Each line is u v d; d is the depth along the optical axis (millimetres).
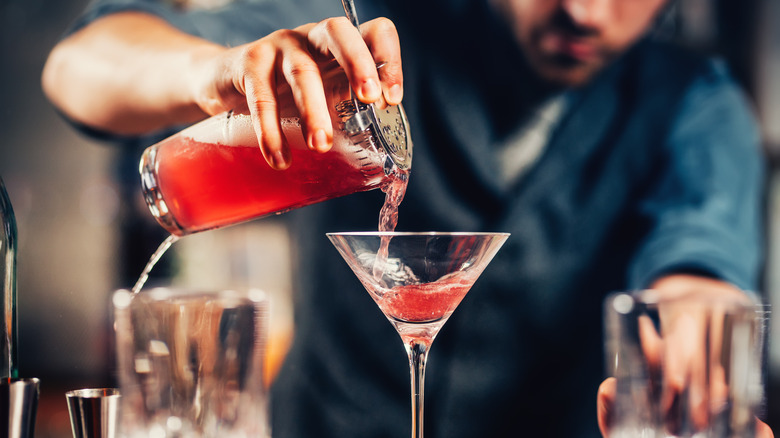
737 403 573
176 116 756
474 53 1093
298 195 609
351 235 603
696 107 1153
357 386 1104
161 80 732
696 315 576
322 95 550
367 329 1102
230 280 1650
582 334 1132
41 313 1967
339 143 581
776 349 1829
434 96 1097
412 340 625
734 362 573
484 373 1123
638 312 581
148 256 1886
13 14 2180
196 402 601
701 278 936
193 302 601
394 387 1109
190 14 932
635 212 1134
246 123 601
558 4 1023
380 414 1105
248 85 563
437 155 1108
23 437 517
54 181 2127
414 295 610
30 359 1927
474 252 604
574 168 1122
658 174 1144
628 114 1134
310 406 1104
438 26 1097
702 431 573
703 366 574
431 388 1120
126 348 599
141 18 860
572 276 1132
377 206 1097
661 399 577
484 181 1104
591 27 1021
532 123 1118
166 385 599
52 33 2199
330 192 607
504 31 1073
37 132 2174
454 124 1095
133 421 596
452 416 1118
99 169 2107
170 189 634
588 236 1132
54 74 853
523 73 1091
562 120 1123
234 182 612
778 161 1828
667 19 1732
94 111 824
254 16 990
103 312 1930
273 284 1658
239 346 608
